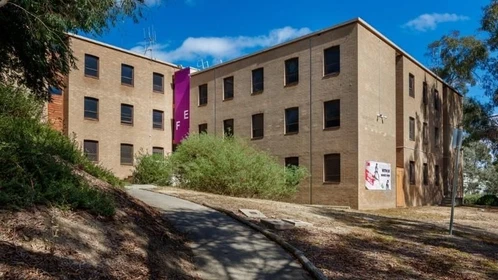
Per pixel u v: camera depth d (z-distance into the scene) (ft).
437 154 96.32
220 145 59.93
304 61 74.13
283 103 77.05
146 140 97.30
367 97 68.08
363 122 66.49
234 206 36.78
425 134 89.76
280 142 76.84
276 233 27.43
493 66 97.60
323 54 71.15
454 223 49.44
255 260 21.34
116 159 90.89
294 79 76.23
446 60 112.16
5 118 26.81
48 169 20.25
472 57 104.12
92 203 19.51
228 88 90.07
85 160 32.12
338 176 67.51
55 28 25.98
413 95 84.48
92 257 15.38
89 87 86.84
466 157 176.96
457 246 30.48
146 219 23.98
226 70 90.07
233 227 27.71
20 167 18.04
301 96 74.08
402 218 50.52
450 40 110.11
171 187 56.49
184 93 100.73
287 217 34.35
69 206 18.24
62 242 15.23
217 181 53.52
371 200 67.26
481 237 37.22
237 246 23.47
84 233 16.84
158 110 100.94
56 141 29.25
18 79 31.07
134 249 17.93
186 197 40.19
